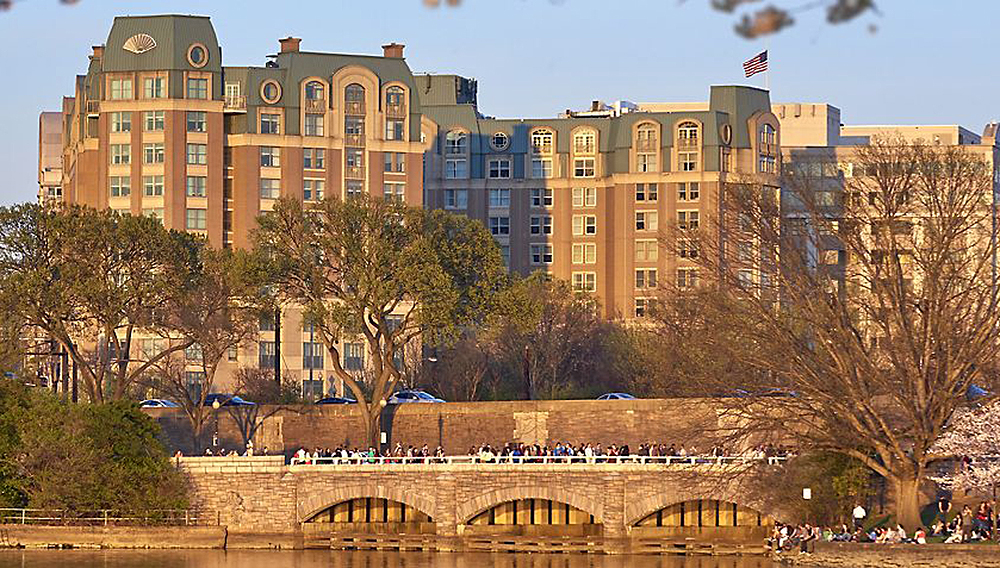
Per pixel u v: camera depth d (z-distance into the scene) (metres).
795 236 199.38
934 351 182.62
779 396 196.50
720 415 197.62
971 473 178.62
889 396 194.88
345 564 192.38
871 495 198.50
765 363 188.12
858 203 196.50
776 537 189.88
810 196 195.62
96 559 192.25
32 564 185.62
